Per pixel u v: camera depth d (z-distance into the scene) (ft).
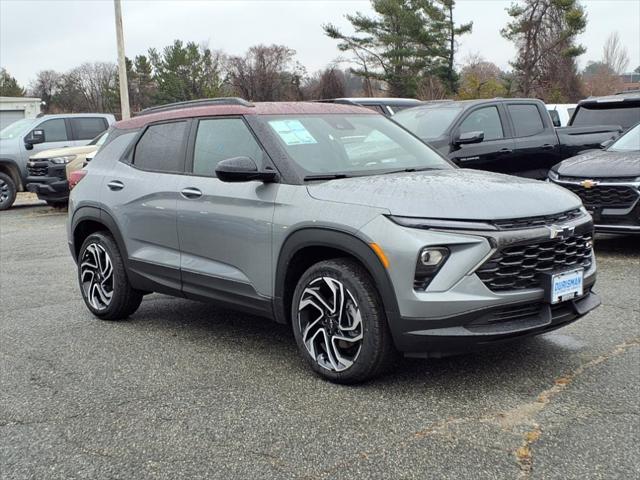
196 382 14.02
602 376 13.44
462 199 12.48
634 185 23.71
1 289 23.90
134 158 18.54
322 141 15.48
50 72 238.07
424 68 143.84
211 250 15.75
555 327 12.89
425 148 17.08
